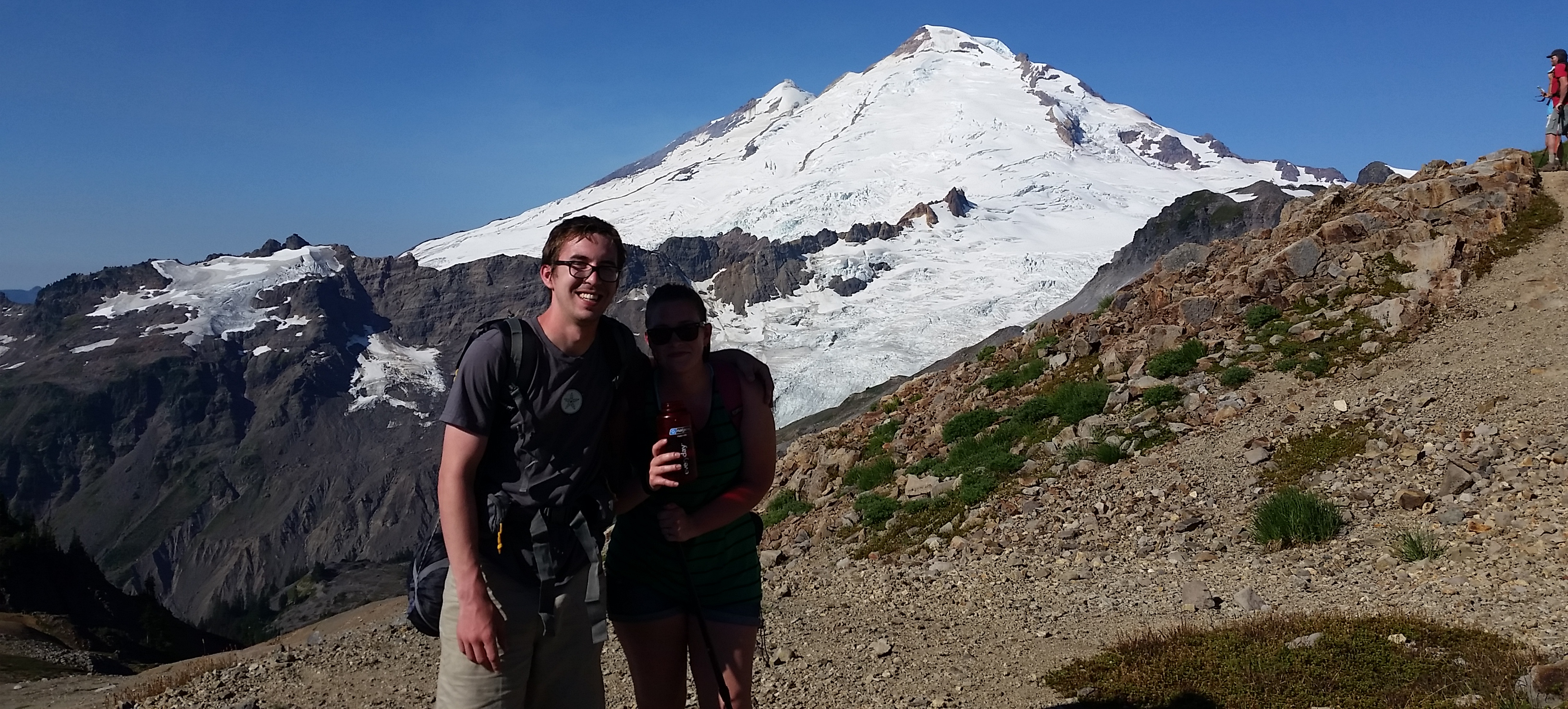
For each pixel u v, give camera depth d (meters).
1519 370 12.22
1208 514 11.24
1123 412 14.52
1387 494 10.52
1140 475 12.66
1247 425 13.15
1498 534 9.02
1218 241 19.97
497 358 3.83
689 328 4.29
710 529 4.34
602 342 4.10
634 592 4.46
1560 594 7.38
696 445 4.38
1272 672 6.29
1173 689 6.32
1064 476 13.34
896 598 10.55
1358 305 15.45
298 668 9.57
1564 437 10.44
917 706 6.89
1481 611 7.32
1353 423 12.27
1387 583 8.54
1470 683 5.73
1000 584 10.48
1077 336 17.59
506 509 3.90
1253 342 15.34
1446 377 12.70
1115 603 9.16
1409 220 16.92
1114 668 6.91
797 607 10.72
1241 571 9.63
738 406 4.50
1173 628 7.72
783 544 14.99
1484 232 16.25
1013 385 17.45
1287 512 10.22
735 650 4.42
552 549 3.92
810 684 7.68
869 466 16.55
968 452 15.23
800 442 20.33
